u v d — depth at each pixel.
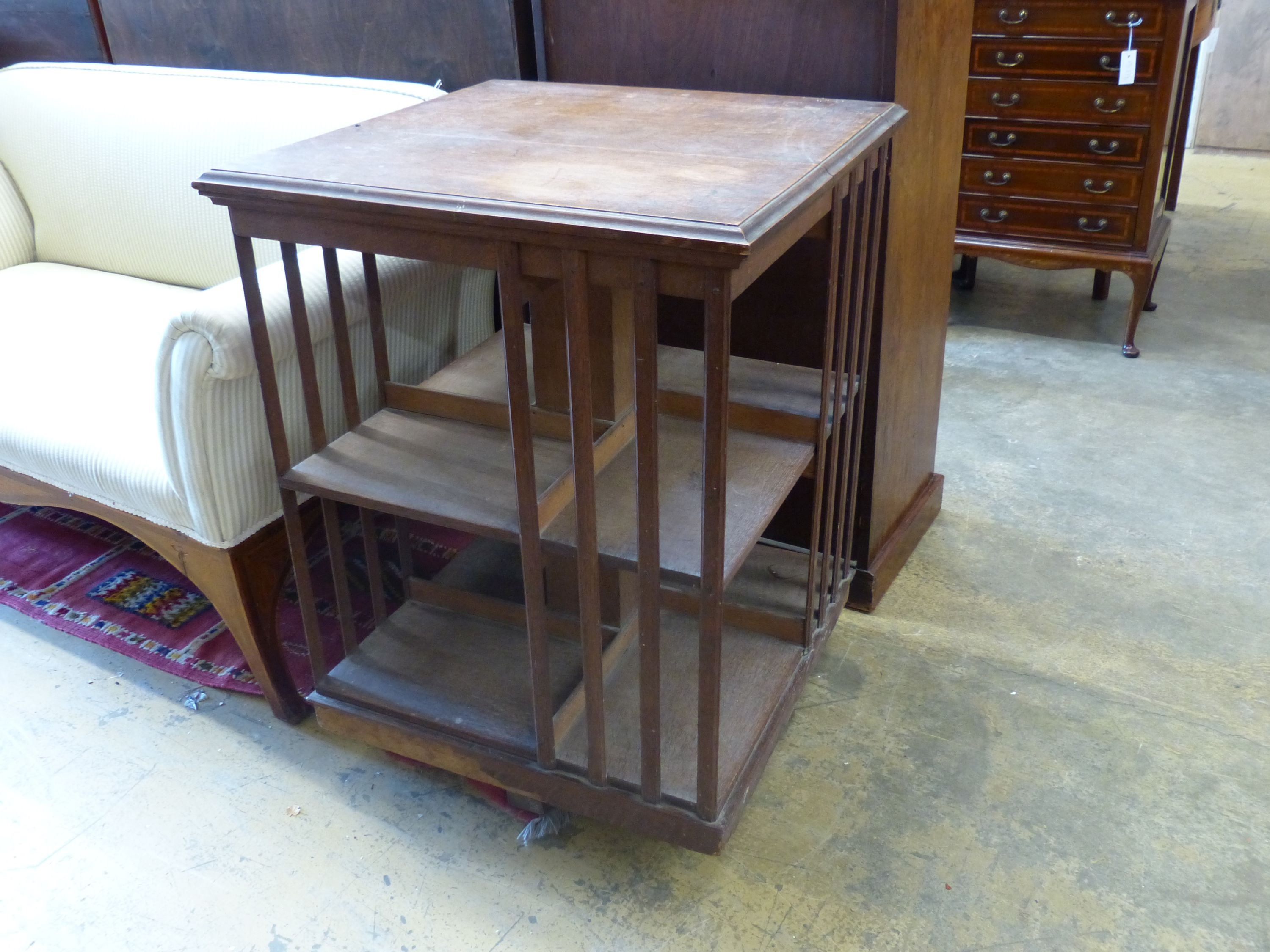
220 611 1.66
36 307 2.10
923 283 1.80
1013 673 1.79
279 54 2.10
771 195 1.06
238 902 1.44
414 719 1.50
